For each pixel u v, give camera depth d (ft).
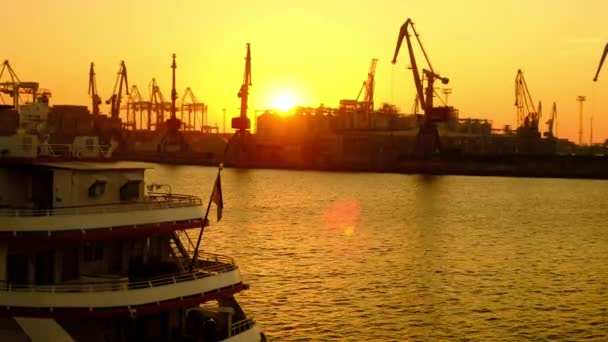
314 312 256.52
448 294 293.02
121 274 128.47
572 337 232.32
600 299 288.30
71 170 122.11
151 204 131.95
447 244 449.06
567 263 379.96
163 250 138.72
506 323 248.32
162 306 120.78
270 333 229.45
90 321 120.67
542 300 284.82
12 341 119.55
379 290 297.74
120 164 132.16
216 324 130.52
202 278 127.54
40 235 117.19
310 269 344.28
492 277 334.65
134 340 126.52
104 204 126.62
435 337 229.66
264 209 653.71
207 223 141.59
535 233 515.91
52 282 122.42
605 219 619.67
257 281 309.63
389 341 224.33
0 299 116.26
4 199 125.49
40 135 140.46
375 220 587.27
